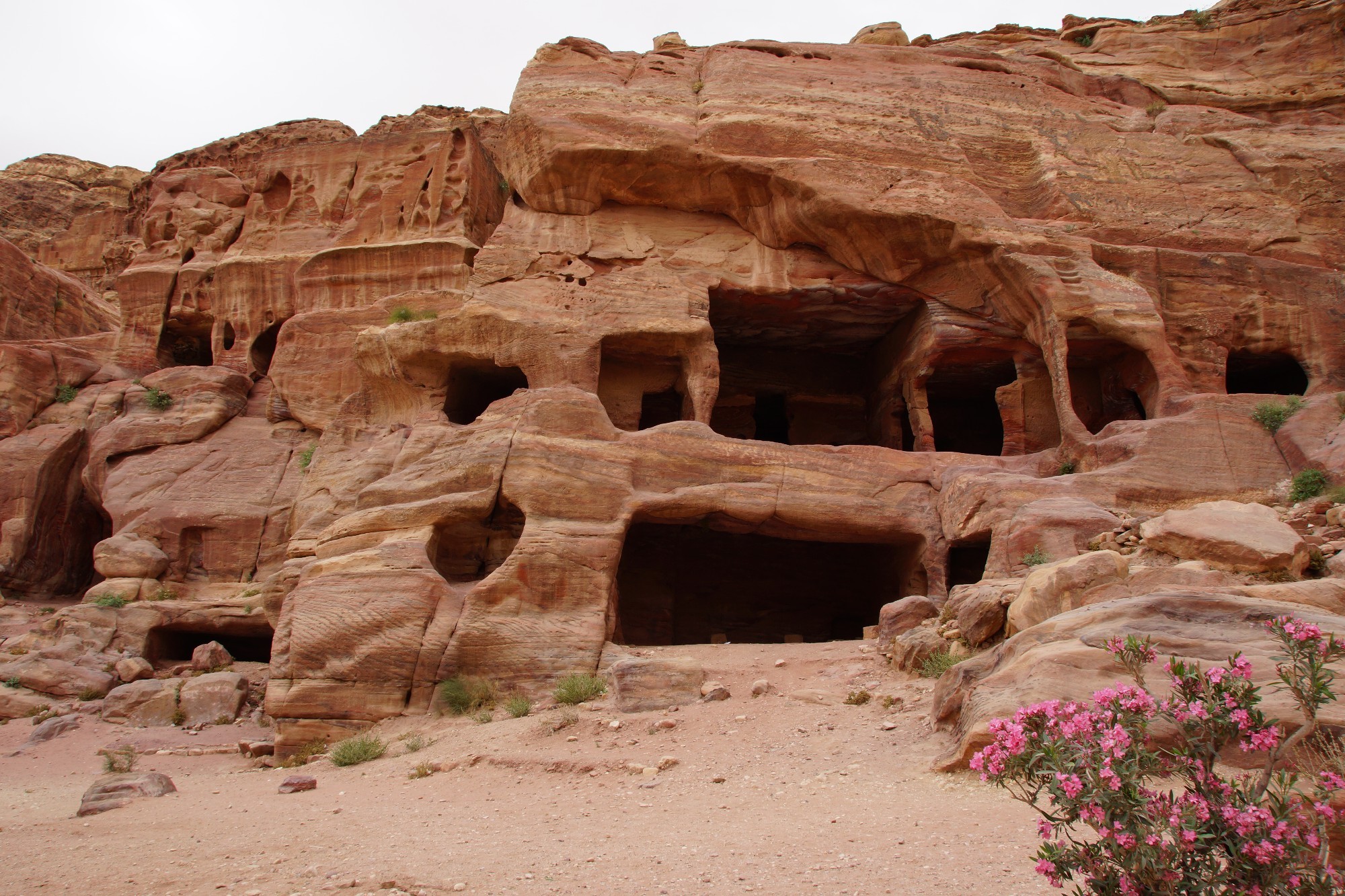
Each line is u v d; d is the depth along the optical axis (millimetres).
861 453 19375
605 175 22172
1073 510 15414
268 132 37156
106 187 51031
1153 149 24062
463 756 11508
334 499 19938
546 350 20469
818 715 11039
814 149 22156
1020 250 20922
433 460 18312
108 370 29000
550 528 16953
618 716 12062
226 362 28359
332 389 25125
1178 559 12031
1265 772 4625
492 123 38438
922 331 22609
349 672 15523
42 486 25750
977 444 25641
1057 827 4684
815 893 5695
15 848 8227
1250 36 29594
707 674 13258
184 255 30625
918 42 32062
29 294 31625
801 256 22641
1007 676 8664
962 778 8016
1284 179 23688
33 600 25234
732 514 18266
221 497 24250
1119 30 30047
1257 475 18047
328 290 27922
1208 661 7992
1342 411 18281
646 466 18234
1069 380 22125
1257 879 4219
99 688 19328
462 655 15656
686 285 21734
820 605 22562
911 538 19062
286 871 6977
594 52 24266
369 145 30016
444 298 25656
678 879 6168
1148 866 4250
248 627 22234
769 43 24453
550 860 6855
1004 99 24406
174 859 7566
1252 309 21672
